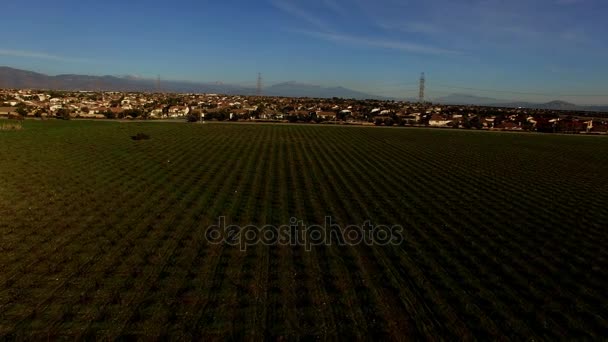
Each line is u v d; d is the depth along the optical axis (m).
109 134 72.00
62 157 45.66
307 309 13.80
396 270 17.42
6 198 27.80
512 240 22.06
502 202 30.86
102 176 36.19
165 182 34.50
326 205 28.27
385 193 32.66
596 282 16.97
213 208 26.69
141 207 26.47
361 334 12.41
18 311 13.15
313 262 18.02
